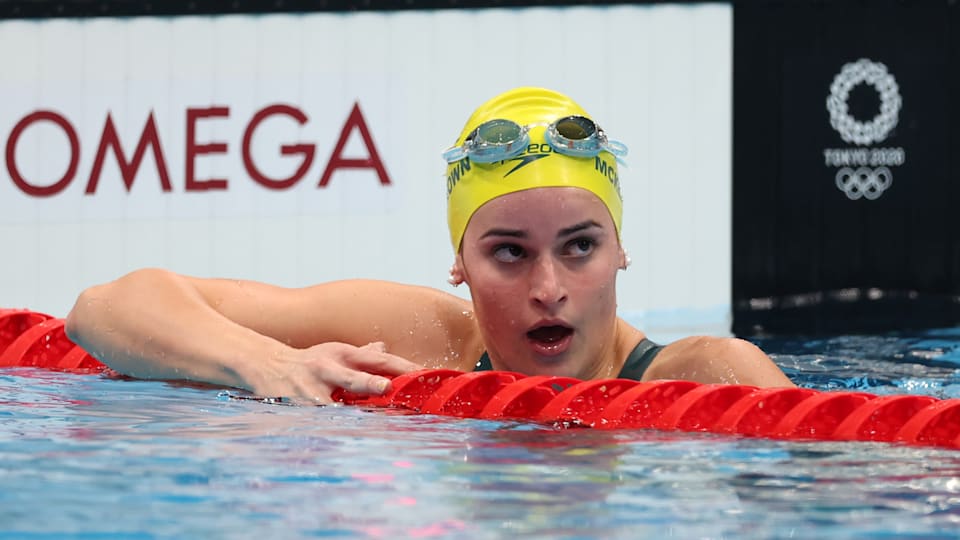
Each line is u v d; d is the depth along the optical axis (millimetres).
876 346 13195
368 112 19562
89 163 19406
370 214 19562
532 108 8289
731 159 19672
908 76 19547
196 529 4625
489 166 7727
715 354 8000
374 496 5145
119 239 19453
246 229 19516
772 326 16031
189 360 8523
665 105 19656
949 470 5738
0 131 19359
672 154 19672
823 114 19625
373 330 9000
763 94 19625
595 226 7723
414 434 6617
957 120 19469
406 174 19594
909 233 19641
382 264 19578
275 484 5355
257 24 19422
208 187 19469
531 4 19609
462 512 4879
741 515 4859
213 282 9461
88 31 19359
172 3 19359
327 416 7207
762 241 19719
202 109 19453
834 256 19703
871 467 5816
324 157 19516
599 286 7770
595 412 7207
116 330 8953
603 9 19609
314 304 9102
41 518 4770
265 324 9000
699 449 6254
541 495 5176
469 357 8883
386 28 19516
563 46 19641
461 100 19625
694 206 19656
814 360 11867
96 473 5551
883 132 19609
